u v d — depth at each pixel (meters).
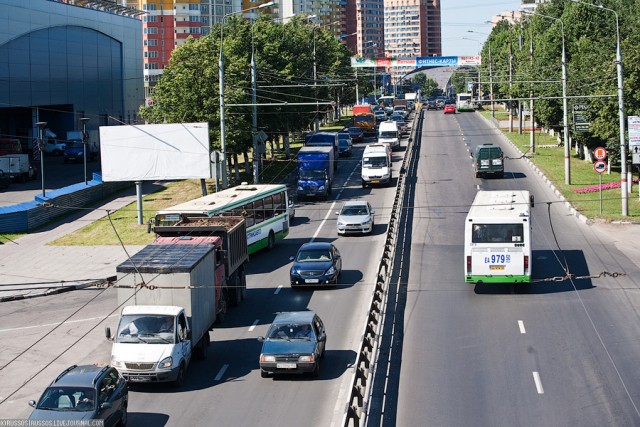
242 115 63.75
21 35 96.94
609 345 27.52
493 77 136.00
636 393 23.02
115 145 55.72
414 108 171.75
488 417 21.53
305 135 105.38
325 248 38.41
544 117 83.88
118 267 26.80
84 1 113.56
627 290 34.81
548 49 84.81
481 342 28.27
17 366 27.98
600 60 65.12
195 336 26.72
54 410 20.00
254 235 43.72
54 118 110.25
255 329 31.14
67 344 30.44
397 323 31.00
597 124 60.72
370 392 23.11
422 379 24.72
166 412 22.70
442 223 50.94
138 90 124.88
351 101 148.88
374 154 67.44
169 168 55.97
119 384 21.80
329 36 135.75
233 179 72.88
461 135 104.44
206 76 61.78
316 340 25.59
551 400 22.69
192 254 28.52
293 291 36.84
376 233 49.66
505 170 73.06
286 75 77.88
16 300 37.94
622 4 88.00
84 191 64.19
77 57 108.81
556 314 31.50
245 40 75.31
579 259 40.66
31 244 50.84
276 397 23.53
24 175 79.75
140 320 25.38
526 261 33.66
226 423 21.64
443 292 35.34
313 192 62.28
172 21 189.75
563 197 57.62
